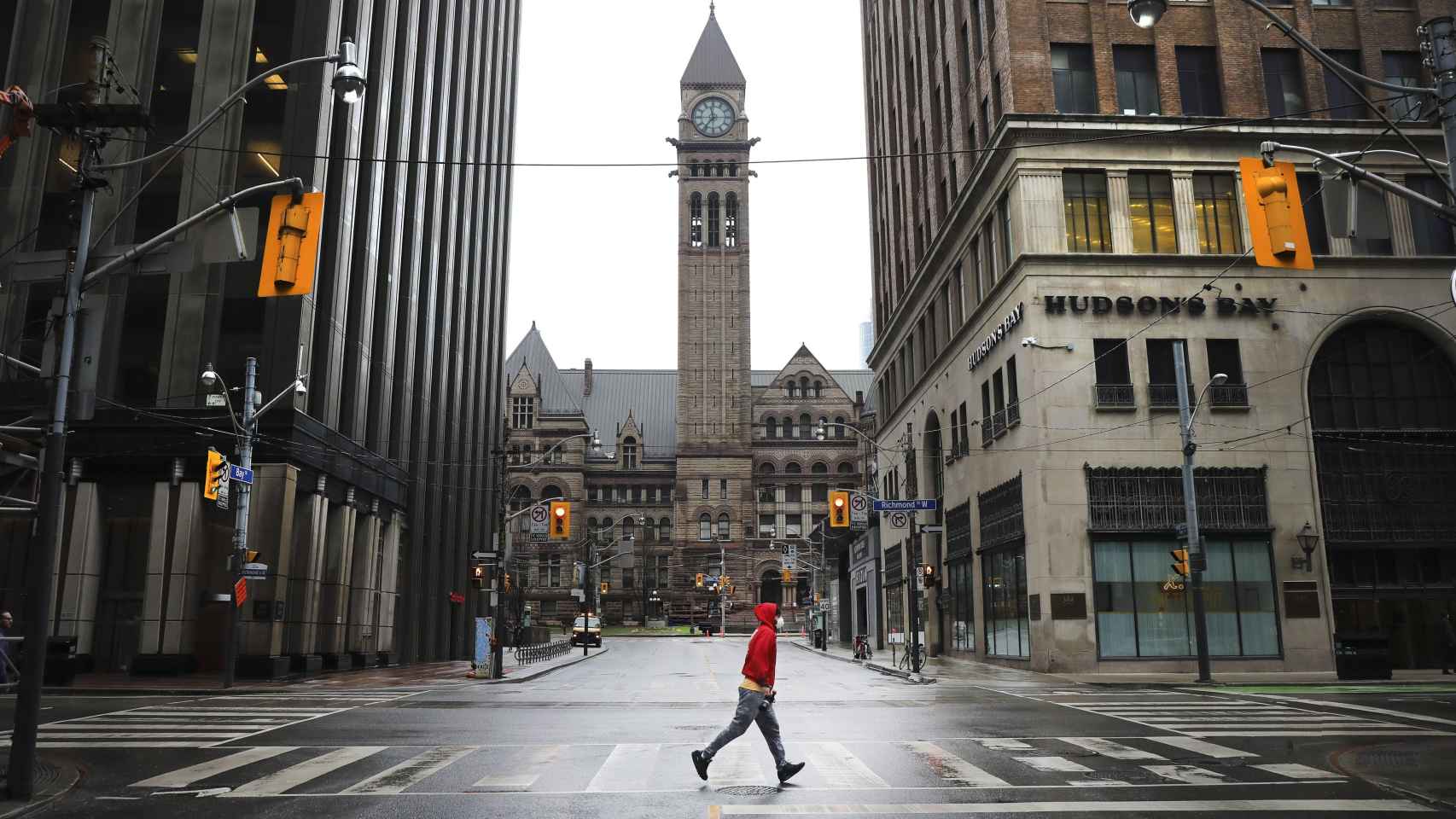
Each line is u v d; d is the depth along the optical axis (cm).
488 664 3206
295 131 3156
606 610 10362
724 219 10600
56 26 3216
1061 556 2988
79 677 2873
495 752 1299
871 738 1441
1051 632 2961
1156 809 920
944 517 4297
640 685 2744
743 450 10231
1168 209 3209
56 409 1076
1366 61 3291
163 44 3206
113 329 3061
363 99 3647
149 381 3041
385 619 3925
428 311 4466
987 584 3638
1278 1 3359
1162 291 3150
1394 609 3119
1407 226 3222
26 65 3186
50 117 1137
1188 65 3316
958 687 2572
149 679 2817
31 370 1100
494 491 5772
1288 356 3127
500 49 6197
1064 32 3306
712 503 10169
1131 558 3008
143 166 3111
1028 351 3114
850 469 10344
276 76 3200
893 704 2039
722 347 10444
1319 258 3172
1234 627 2984
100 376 3033
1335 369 3219
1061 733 1508
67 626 2923
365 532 3700
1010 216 3281
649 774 1119
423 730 1568
